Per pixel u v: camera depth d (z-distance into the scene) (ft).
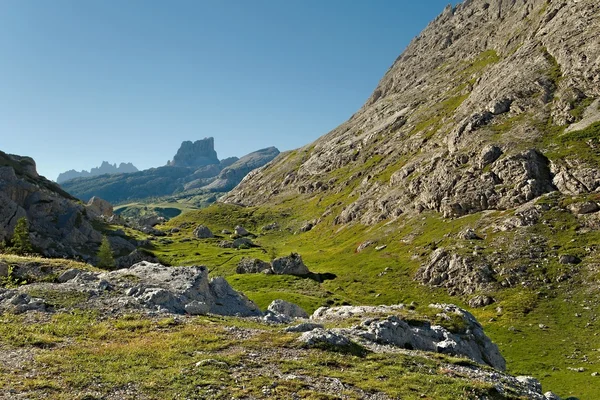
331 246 556.10
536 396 98.84
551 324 235.81
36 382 69.92
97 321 111.75
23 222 328.49
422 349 130.93
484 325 250.37
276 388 75.36
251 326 125.39
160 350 92.32
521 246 315.37
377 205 578.66
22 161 602.44
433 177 485.56
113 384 72.95
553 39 552.00
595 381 174.09
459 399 81.15
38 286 135.33
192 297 145.38
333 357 96.53
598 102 417.28
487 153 432.25
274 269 402.31
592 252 284.20
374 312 156.15
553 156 384.06
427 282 334.65
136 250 469.57
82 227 475.31
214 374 79.51
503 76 585.22
